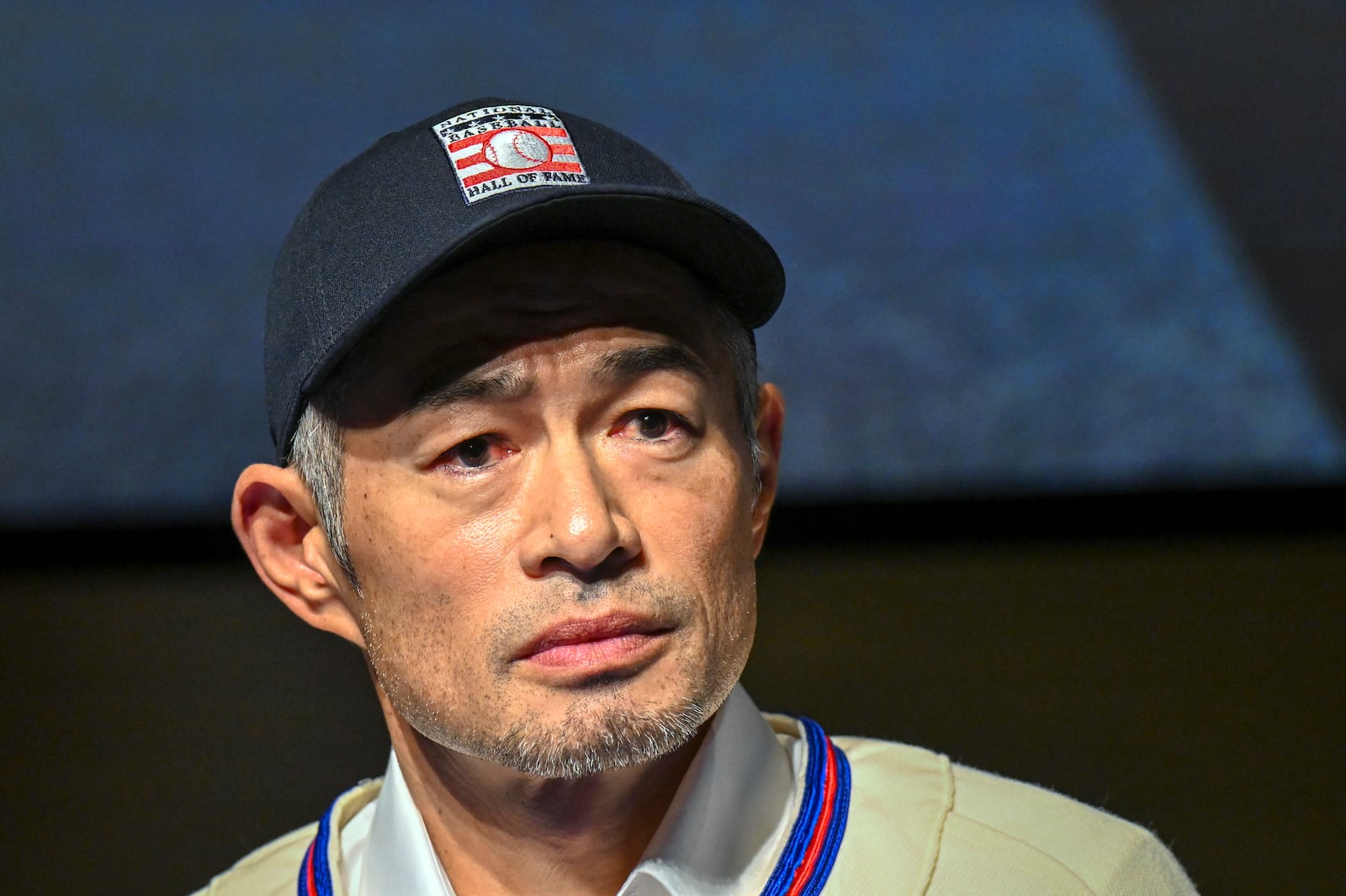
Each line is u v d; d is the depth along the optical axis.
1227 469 12.58
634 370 2.81
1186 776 8.34
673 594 2.74
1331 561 11.65
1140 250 12.88
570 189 2.70
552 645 2.69
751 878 3.20
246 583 12.31
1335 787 8.09
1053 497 12.63
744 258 2.96
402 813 3.32
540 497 2.72
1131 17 12.98
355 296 2.82
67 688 10.37
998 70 13.00
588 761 2.69
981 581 11.55
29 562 12.73
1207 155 12.87
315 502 3.07
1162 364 12.73
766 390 3.42
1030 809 3.52
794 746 3.54
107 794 8.83
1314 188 12.69
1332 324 12.59
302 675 10.48
